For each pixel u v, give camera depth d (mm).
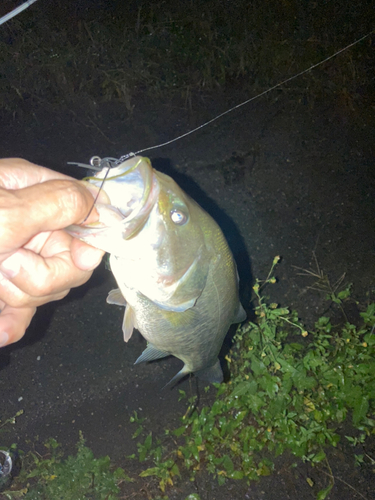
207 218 317
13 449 555
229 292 334
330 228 693
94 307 632
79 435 564
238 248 677
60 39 815
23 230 208
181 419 563
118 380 601
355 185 729
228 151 761
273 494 506
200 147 763
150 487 517
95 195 265
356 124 790
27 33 809
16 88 775
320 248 678
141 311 323
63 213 218
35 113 777
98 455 547
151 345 372
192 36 829
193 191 726
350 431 541
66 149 752
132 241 280
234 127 784
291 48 831
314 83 820
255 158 754
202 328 333
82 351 615
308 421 542
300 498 502
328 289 647
